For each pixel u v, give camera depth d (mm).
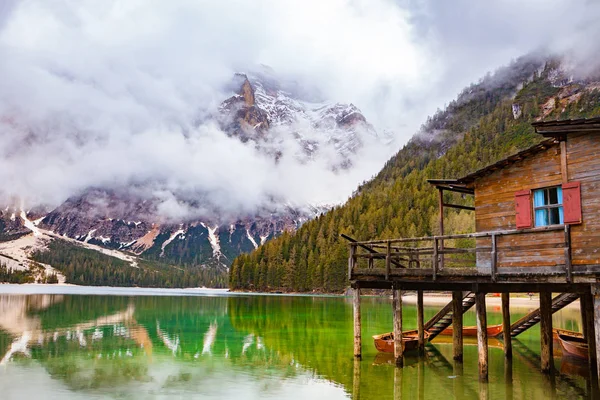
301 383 22828
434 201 158125
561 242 18969
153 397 20609
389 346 29766
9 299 99438
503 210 21734
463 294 29484
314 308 75562
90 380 23594
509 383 22266
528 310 64188
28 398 20328
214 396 20750
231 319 55688
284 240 181000
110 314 61469
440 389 21344
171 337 38844
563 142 19438
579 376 23625
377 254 25328
